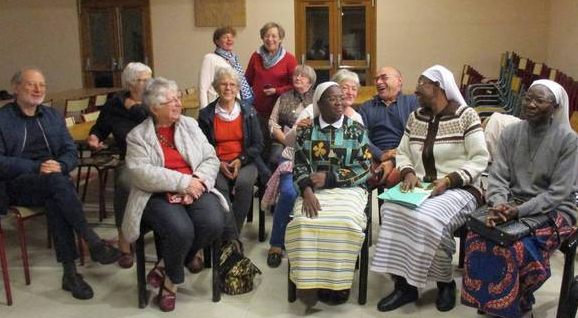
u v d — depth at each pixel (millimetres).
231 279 3043
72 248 3078
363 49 7477
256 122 3662
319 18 7465
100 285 3217
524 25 7102
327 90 2873
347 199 2824
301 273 2748
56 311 2934
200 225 2879
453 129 2930
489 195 2766
